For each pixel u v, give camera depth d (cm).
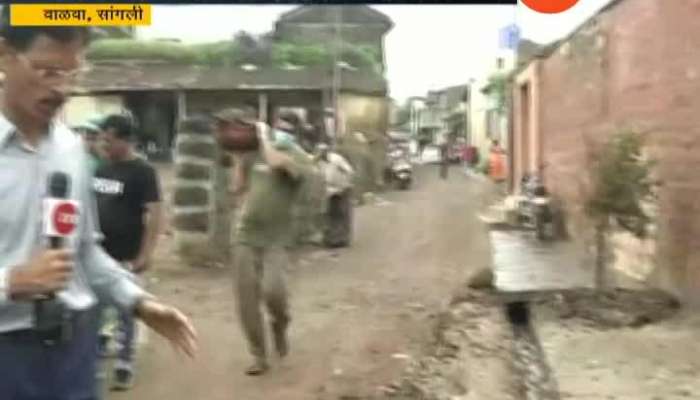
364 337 852
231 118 700
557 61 1634
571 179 1479
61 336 242
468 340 778
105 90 3528
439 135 7631
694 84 819
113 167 637
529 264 1189
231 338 845
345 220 1559
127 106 3619
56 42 236
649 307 830
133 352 682
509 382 651
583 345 711
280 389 683
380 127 3609
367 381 700
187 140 1281
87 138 652
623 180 910
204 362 755
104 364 708
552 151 1697
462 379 674
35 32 233
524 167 2236
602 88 1218
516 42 2447
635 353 684
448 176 4506
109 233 629
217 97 3619
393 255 1448
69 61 239
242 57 4062
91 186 266
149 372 722
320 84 3497
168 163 3544
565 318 810
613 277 1031
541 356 698
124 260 639
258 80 3559
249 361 761
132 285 275
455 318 878
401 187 3347
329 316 955
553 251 1353
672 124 882
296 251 1422
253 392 675
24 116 239
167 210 1605
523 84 2189
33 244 237
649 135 958
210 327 892
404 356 774
